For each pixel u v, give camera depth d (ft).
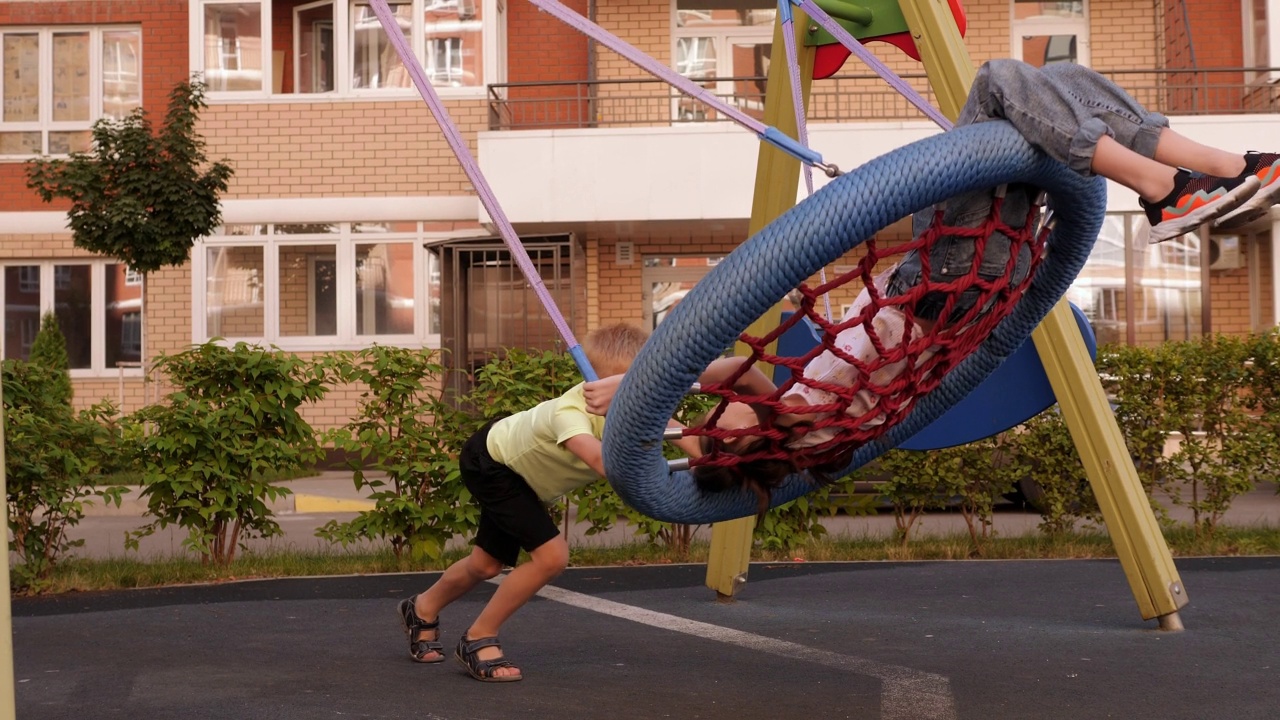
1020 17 54.95
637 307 53.26
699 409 22.49
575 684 13.30
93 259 56.49
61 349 53.62
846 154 46.19
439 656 14.70
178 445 23.13
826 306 13.03
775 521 24.06
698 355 9.15
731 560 18.95
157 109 56.18
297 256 53.88
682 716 11.81
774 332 9.66
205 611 18.70
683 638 16.08
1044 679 13.34
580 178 46.65
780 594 19.76
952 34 16.58
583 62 55.31
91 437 22.97
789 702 12.39
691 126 46.52
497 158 46.98
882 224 8.96
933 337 10.08
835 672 13.85
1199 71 48.21
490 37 53.31
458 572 14.46
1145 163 9.26
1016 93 9.30
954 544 24.67
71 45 56.59
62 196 44.60
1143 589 16.26
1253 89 52.21
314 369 23.79
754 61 55.11
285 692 12.94
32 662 14.78
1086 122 9.20
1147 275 48.37
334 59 54.24
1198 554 23.72
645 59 11.32
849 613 17.89
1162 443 24.56
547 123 54.80
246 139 53.78
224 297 53.93
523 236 47.80
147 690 13.10
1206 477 24.35
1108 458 16.46
